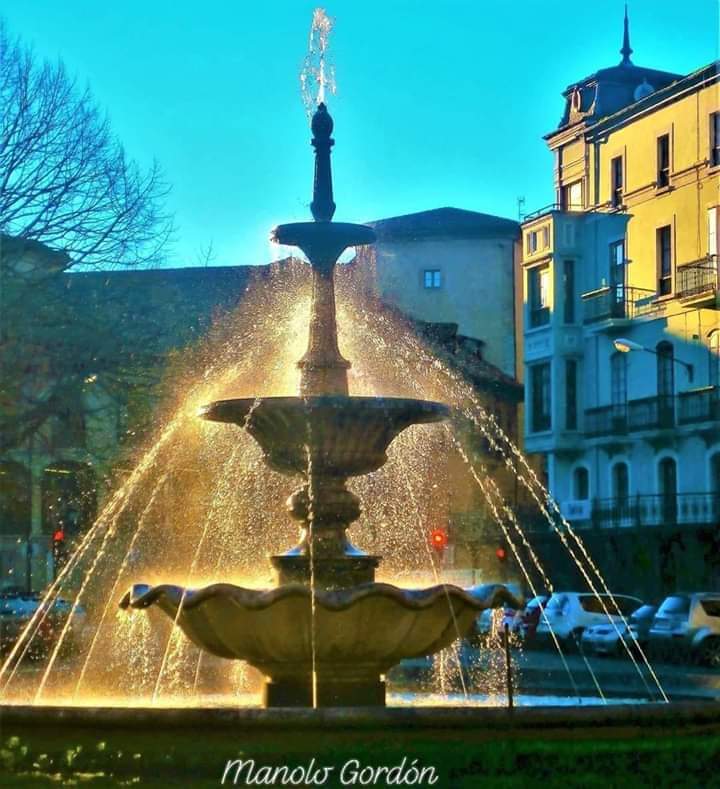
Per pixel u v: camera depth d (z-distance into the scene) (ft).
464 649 114.73
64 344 122.31
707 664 106.83
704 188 177.68
